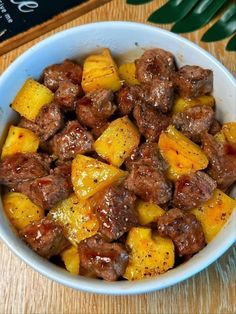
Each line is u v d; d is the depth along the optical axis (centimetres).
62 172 30
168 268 28
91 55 34
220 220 29
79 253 28
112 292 27
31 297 31
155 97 31
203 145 30
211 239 29
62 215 29
